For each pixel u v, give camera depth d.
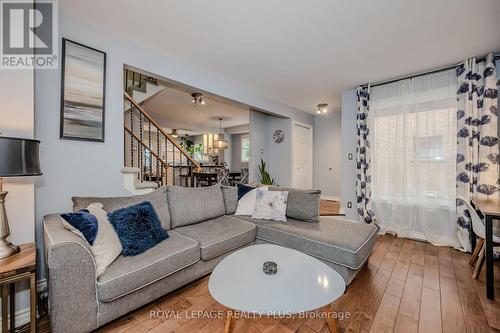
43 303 1.65
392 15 1.98
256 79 3.50
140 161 3.45
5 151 1.17
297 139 5.47
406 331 1.47
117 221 1.74
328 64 2.96
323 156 5.92
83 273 1.33
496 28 2.15
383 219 3.54
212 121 7.40
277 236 2.39
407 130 3.33
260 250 1.82
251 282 1.35
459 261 2.52
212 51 2.64
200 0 1.82
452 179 2.98
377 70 3.14
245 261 1.62
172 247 1.82
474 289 1.95
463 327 1.50
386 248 2.91
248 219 2.77
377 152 3.61
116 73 2.30
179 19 2.07
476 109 2.73
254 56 2.76
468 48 2.54
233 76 3.38
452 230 2.99
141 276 1.52
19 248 1.41
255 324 1.53
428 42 2.42
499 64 2.65
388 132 3.50
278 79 3.49
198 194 2.69
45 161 1.89
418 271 2.28
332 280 1.39
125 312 1.50
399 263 2.47
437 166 3.09
